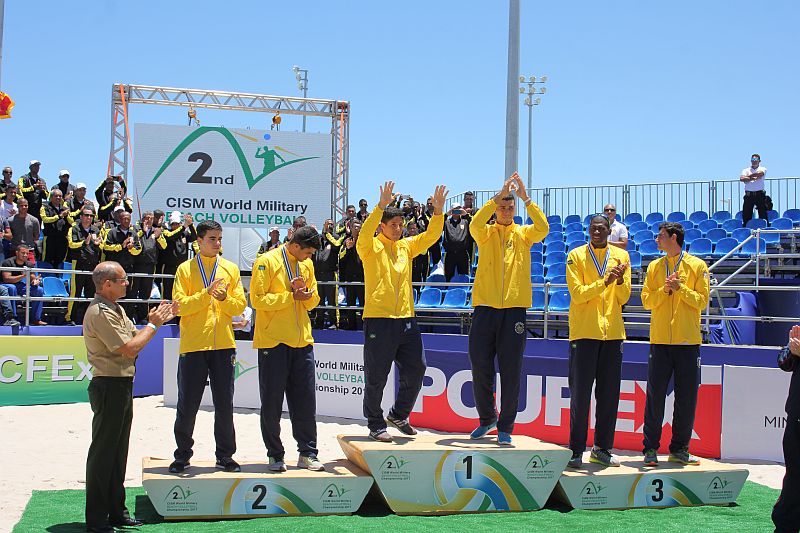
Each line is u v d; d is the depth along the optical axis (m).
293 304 6.84
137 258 13.18
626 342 10.97
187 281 6.86
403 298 7.19
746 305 12.96
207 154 18.45
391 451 6.71
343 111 19.42
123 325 6.04
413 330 7.26
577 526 6.39
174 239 13.66
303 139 19.14
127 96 17.89
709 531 6.32
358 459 6.98
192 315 6.77
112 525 6.18
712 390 9.39
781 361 5.96
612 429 7.46
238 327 7.99
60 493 7.32
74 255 12.97
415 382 7.33
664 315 7.54
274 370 6.79
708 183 17.39
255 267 6.86
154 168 18.11
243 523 6.32
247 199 18.73
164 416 11.69
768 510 7.03
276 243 14.71
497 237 7.26
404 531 6.11
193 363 6.75
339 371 11.84
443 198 7.38
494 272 7.19
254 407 12.55
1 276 13.06
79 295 13.45
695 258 7.61
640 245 15.82
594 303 7.31
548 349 11.24
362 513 6.76
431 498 6.77
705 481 7.23
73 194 13.73
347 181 19.47
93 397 5.97
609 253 7.45
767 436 9.12
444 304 14.07
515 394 7.17
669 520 6.65
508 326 7.15
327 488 6.66
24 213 13.53
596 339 7.29
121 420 6.01
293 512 6.60
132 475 8.20
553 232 17.25
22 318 13.02
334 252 14.07
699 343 7.54
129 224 13.12
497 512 6.85
